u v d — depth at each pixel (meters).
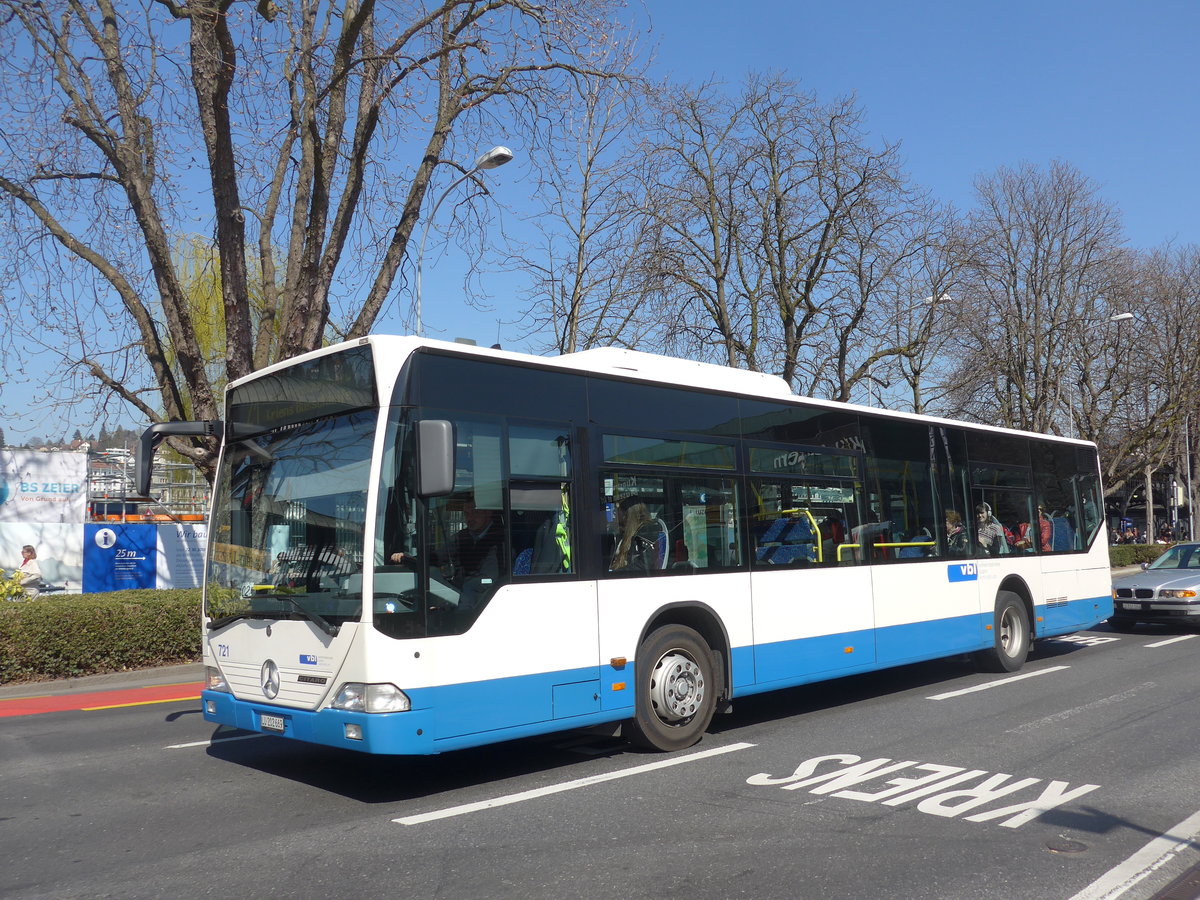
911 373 28.94
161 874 5.16
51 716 10.72
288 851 5.51
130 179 14.75
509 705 6.75
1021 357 33.12
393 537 6.32
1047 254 32.91
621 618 7.65
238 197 14.91
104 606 13.61
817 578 9.58
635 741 7.94
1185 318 35.88
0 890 4.96
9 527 20.25
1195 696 10.27
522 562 7.00
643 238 23.69
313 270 15.27
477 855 5.38
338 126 15.75
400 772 7.54
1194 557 17.81
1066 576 13.64
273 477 7.21
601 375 7.85
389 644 6.18
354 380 6.67
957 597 11.52
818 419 9.95
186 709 11.03
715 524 8.64
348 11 15.67
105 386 15.91
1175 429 38.59
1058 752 7.79
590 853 5.39
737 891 4.78
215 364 24.73
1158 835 5.65
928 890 4.79
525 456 7.16
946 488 11.65
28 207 14.82
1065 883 4.88
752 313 25.22
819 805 6.33
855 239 24.39
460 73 16.39
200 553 21.67
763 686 8.84
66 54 14.42
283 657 6.75
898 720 9.30
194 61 14.86
